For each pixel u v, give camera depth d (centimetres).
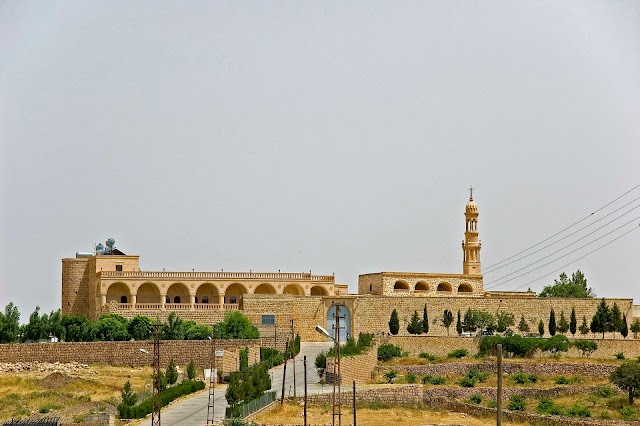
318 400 12688
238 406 11131
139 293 18388
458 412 13212
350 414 12250
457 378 15325
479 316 18512
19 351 15300
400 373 15288
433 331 18650
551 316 18738
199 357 15638
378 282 19438
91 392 13188
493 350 16800
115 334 16250
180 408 11850
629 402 14175
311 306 18125
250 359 14962
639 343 17250
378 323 18412
